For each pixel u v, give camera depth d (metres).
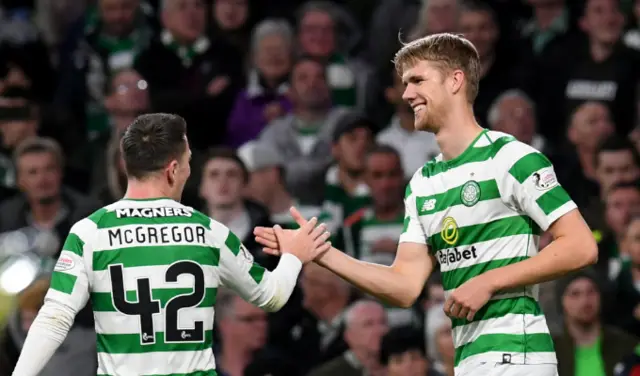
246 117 37.41
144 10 41.28
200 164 32.06
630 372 27.44
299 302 29.97
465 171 17.14
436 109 17.34
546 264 16.42
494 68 38.03
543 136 37.66
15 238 33.69
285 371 28.22
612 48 37.62
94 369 28.56
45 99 40.69
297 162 35.44
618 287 30.72
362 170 34.22
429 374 28.12
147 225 16.52
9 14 42.81
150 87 37.50
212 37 39.12
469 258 17.05
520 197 16.75
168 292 16.34
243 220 31.31
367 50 40.81
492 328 16.83
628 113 37.25
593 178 35.28
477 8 37.97
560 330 28.27
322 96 36.62
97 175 36.50
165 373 16.25
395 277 17.88
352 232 33.06
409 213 17.97
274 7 40.62
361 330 28.38
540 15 38.94
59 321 16.16
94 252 16.38
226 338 28.77
